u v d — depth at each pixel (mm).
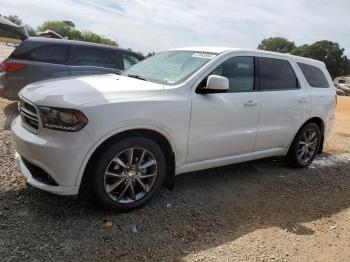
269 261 3209
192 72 4234
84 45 8336
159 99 3764
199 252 3230
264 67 4965
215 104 4215
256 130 4781
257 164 5855
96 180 3473
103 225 3475
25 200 3779
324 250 3498
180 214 3889
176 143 3953
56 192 3342
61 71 7895
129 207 3736
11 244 3037
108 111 3395
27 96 3668
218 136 4332
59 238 3201
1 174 4352
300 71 5555
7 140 5703
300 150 5730
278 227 3844
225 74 4477
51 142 3314
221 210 4098
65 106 3277
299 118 5398
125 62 8914
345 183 5469
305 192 4930
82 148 3293
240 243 3443
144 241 3307
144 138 3689
